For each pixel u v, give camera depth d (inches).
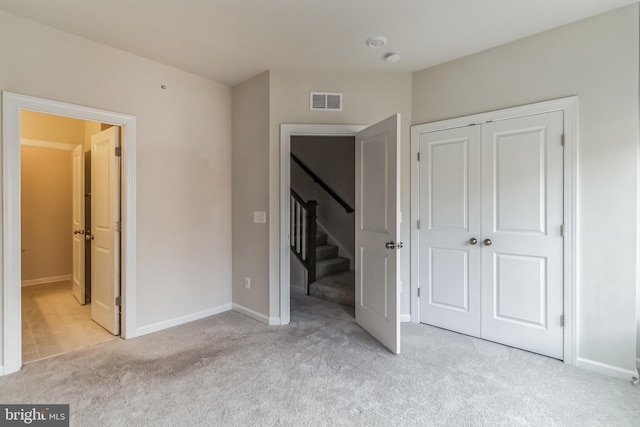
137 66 112.1
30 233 183.6
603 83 88.7
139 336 113.1
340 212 191.9
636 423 67.7
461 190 113.7
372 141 114.9
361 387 80.8
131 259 111.6
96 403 74.2
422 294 123.6
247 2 82.6
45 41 92.9
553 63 96.0
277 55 112.1
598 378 86.0
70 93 97.7
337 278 169.2
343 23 92.3
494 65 106.7
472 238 111.3
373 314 113.2
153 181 116.9
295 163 213.3
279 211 124.0
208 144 132.7
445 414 70.6
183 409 72.1
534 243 99.5
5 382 83.1
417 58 114.1
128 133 110.3
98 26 93.9
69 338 111.3
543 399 76.2
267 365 92.0
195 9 85.6
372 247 114.5
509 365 92.4
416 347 103.7
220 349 102.7
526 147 100.6
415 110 124.5
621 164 86.6
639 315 88.8
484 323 109.4
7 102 86.6
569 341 93.7
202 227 131.7
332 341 109.1
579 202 92.0
